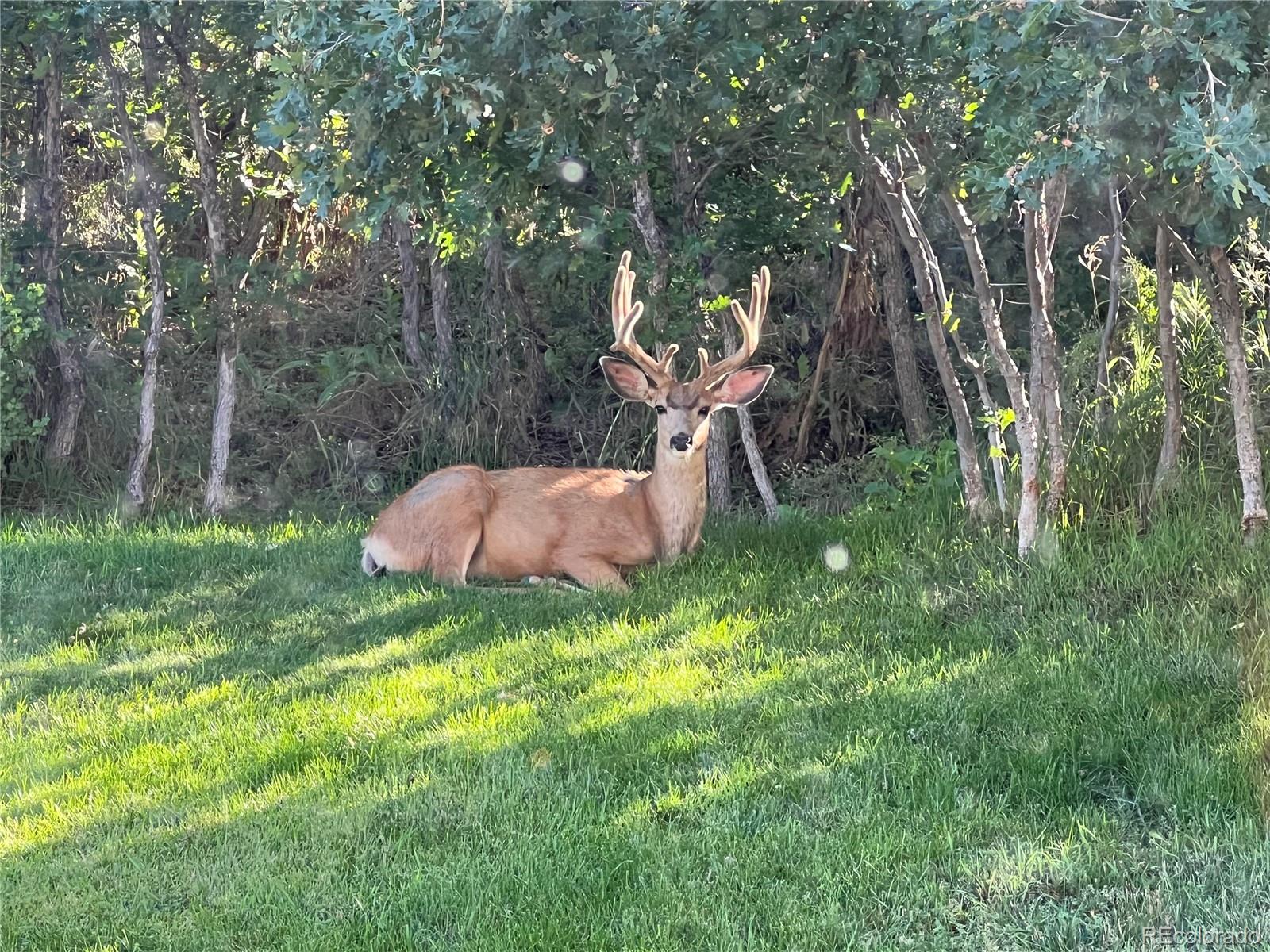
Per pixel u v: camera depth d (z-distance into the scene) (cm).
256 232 1258
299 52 583
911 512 806
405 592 756
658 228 940
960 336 1127
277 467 1170
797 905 414
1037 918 404
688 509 771
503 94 579
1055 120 509
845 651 604
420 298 1259
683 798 482
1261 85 495
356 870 450
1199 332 790
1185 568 641
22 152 1202
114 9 963
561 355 1205
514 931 408
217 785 520
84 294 1173
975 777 484
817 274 1123
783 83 695
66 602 775
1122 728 502
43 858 473
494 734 540
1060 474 703
